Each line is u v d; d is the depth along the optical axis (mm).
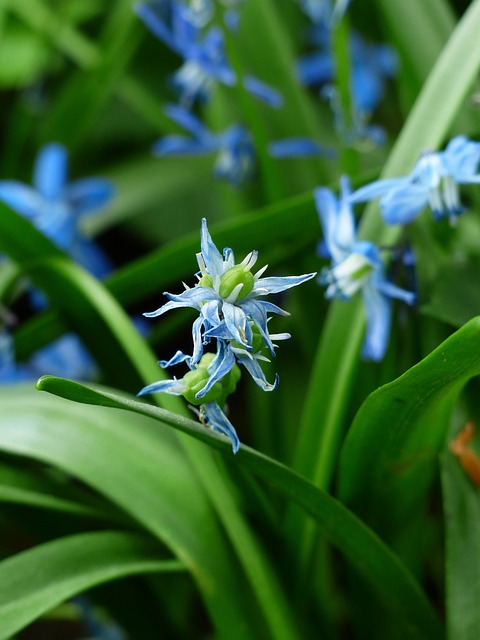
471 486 203
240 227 245
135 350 227
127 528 230
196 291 148
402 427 188
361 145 301
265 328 150
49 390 154
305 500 186
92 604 265
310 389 220
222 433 168
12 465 243
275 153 281
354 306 221
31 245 256
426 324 238
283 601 201
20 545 294
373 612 240
